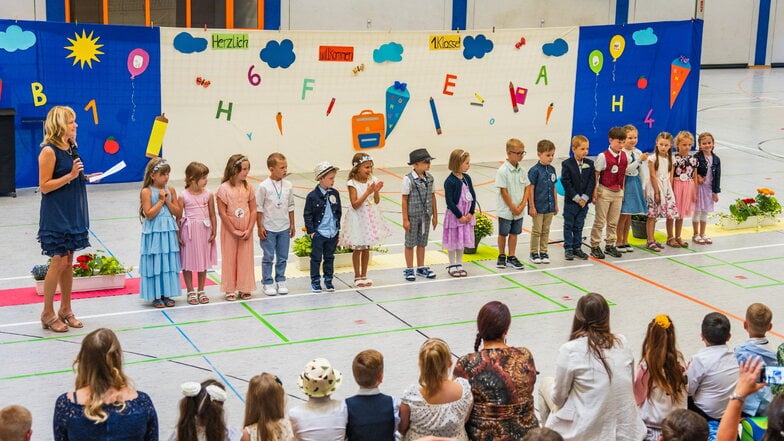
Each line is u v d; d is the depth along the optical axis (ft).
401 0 82.48
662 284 37.52
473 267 39.47
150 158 52.34
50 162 29.55
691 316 33.71
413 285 36.83
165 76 51.67
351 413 18.67
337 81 55.83
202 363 28.48
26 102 48.80
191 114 52.85
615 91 61.62
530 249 41.09
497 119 60.18
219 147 53.93
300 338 30.78
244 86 53.67
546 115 61.11
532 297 35.60
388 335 31.24
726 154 65.00
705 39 113.91
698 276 38.68
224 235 33.99
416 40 57.06
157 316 32.58
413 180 36.65
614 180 40.52
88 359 16.87
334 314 33.24
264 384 17.94
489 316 19.70
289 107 55.06
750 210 46.44
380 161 58.34
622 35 60.75
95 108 50.42
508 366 19.13
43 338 30.19
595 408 19.20
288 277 37.47
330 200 35.17
